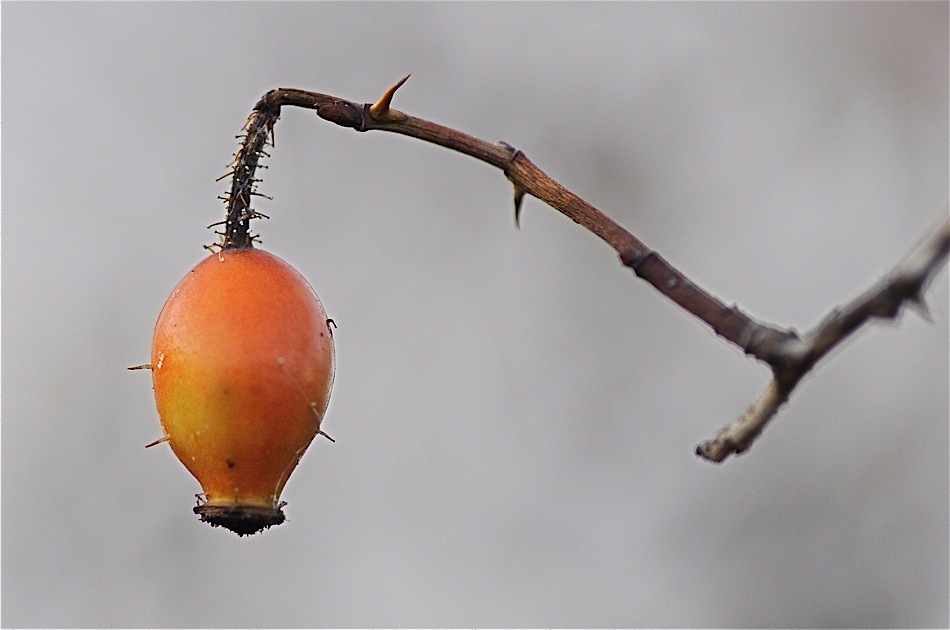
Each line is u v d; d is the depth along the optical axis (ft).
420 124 1.40
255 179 1.42
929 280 1.31
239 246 1.42
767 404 1.33
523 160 1.40
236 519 1.40
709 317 1.34
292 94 1.42
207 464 1.40
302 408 1.40
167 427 1.40
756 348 1.33
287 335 1.40
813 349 1.32
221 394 1.39
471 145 1.40
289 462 1.41
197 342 1.40
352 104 1.41
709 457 1.34
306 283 1.42
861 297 1.32
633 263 1.36
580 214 1.38
